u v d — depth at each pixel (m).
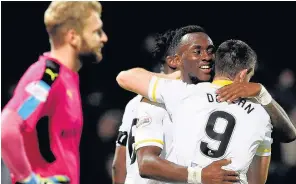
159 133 11.18
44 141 10.70
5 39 23.30
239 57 11.15
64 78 10.84
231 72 11.14
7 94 23.00
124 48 23.94
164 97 11.12
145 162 10.87
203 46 11.65
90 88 23.14
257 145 10.95
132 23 24.09
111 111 21.33
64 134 10.91
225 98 10.84
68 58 11.02
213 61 11.73
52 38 11.05
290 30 25.31
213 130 10.78
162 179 10.80
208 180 10.49
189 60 11.65
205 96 10.94
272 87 23.48
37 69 10.73
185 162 10.85
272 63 25.05
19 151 10.38
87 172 20.61
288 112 22.30
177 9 24.39
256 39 25.00
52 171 10.79
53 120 10.77
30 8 23.36
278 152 21.58
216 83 11.12
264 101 11.05
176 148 10.98
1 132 10.32
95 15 11.12
